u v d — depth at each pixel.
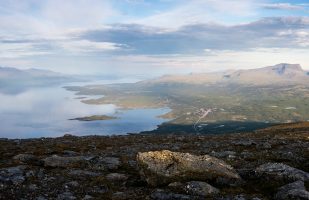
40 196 19.91
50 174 25.55
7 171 25.45
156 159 23.59
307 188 20.56
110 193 20.84
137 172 27.16
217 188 21.28
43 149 40.97
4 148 42.62
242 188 21.47
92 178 24.73
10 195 19.98
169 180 22.41
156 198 19.66
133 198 19.80
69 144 48.84
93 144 48.94
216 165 23.53
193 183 21.16
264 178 22.94
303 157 31.70
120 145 48.38
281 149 37.88
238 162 30.61
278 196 19.47
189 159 23.53
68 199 19.45
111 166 28.55
